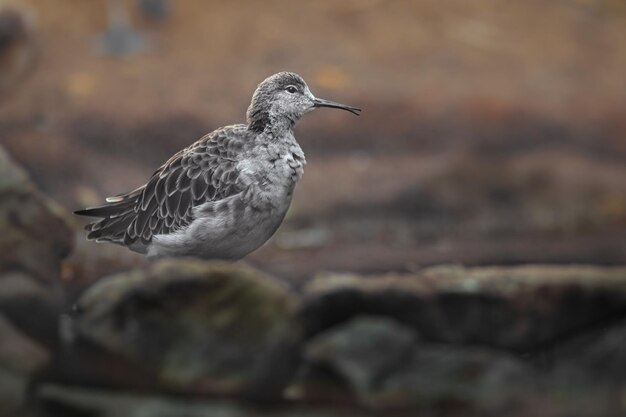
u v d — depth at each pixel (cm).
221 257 1001
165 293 903
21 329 916
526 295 942
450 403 916
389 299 928
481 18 2812
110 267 1121
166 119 2258
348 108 1031
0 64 2239
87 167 2083
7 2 2402
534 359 944
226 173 976
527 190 2094
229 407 895
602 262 1620
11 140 2108
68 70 2442
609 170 2216
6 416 874
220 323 906
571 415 897
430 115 2327
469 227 1933
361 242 1772
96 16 2678
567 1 2970
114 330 902
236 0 2781
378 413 905
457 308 937
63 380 900
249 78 2447
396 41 2645
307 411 902
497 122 2322
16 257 962
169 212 998
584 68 2644
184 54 2539
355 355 912
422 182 2080
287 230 1867
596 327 954
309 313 920
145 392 897
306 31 2659
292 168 992
